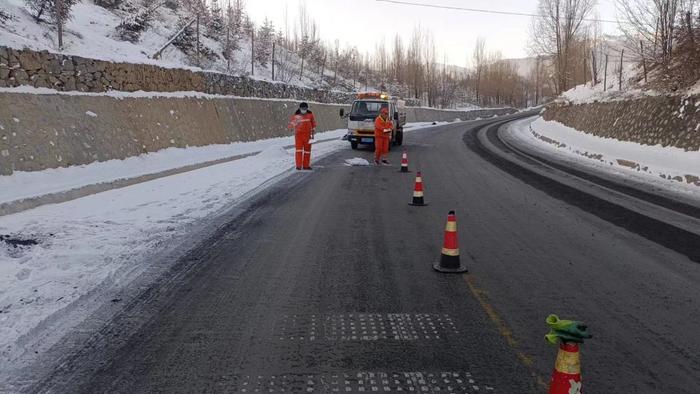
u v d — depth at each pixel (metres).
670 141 17.48
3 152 9.91
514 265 6.25
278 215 8.96
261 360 3.83
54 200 9.49
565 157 20.52
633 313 4.80
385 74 78.50
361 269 6.04
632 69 29.34
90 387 3.45
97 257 6.29
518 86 114.62
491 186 12.65
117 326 4.41
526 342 4.18
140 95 15.46
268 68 45.31
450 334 4.31
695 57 18.08
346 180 13.34
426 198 10.87
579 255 6.71
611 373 3.70
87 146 12.21
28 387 3.44
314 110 31.64
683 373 3.71
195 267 6.04
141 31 29.06
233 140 20.16
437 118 62.25
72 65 13.02
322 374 3.63
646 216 9.29
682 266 6.27
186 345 4.07
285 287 5.41
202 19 42.25
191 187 11.55
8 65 10.98
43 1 20.28
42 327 4.36
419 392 3.42
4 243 6.74
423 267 6.14
